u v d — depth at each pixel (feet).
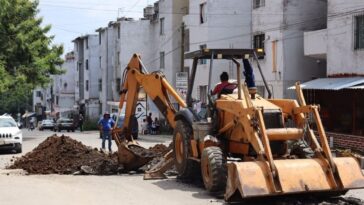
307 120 37.11
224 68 122.62
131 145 53.31
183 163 43.27
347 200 35.12
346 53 84.64
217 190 37.04
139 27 184.85
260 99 39.75
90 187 41.98
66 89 304.09
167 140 118.21
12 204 33.96
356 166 34.37
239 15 128.36
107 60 220.23
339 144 74.49
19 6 124.77
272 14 105.19
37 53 126.93
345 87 76.02
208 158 37.27
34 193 38.17
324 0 103.91
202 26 132.67
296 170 33.12
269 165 32.94
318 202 34.50
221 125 40.16
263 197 34.47
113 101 204.74
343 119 85.51
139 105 146.20
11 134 79.77
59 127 198.08
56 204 34.04
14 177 48.98
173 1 160.56
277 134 36.19
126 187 41.93
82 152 58.03
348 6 84.02
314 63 102.68
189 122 42.70
